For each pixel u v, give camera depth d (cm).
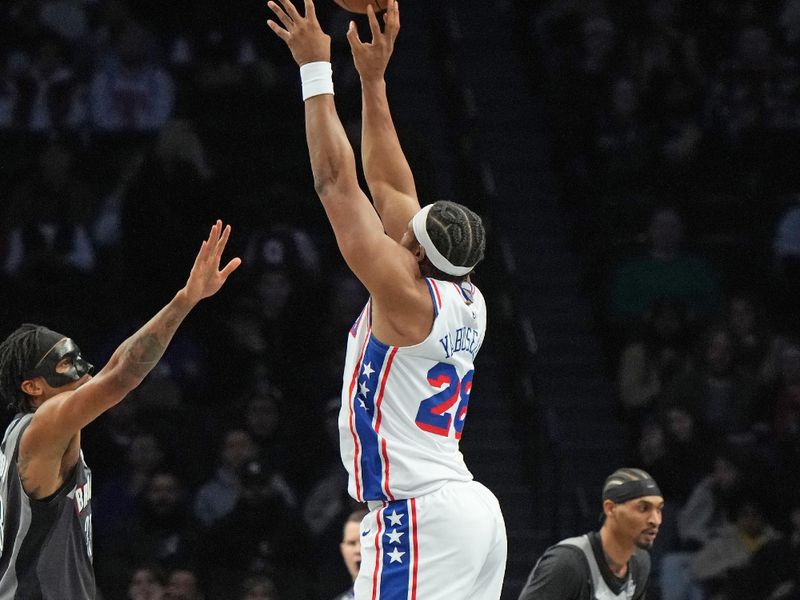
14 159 1939
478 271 1856
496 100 2175
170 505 1470
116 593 1409
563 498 1667
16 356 654
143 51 1994
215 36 2017
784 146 2075
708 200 1998
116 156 1959
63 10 2038
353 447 607
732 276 1909
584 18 2198
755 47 2141
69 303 1791
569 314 1895
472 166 1944
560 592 832
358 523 944
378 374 599
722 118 2091
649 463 1606
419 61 2234
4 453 643
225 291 1706
